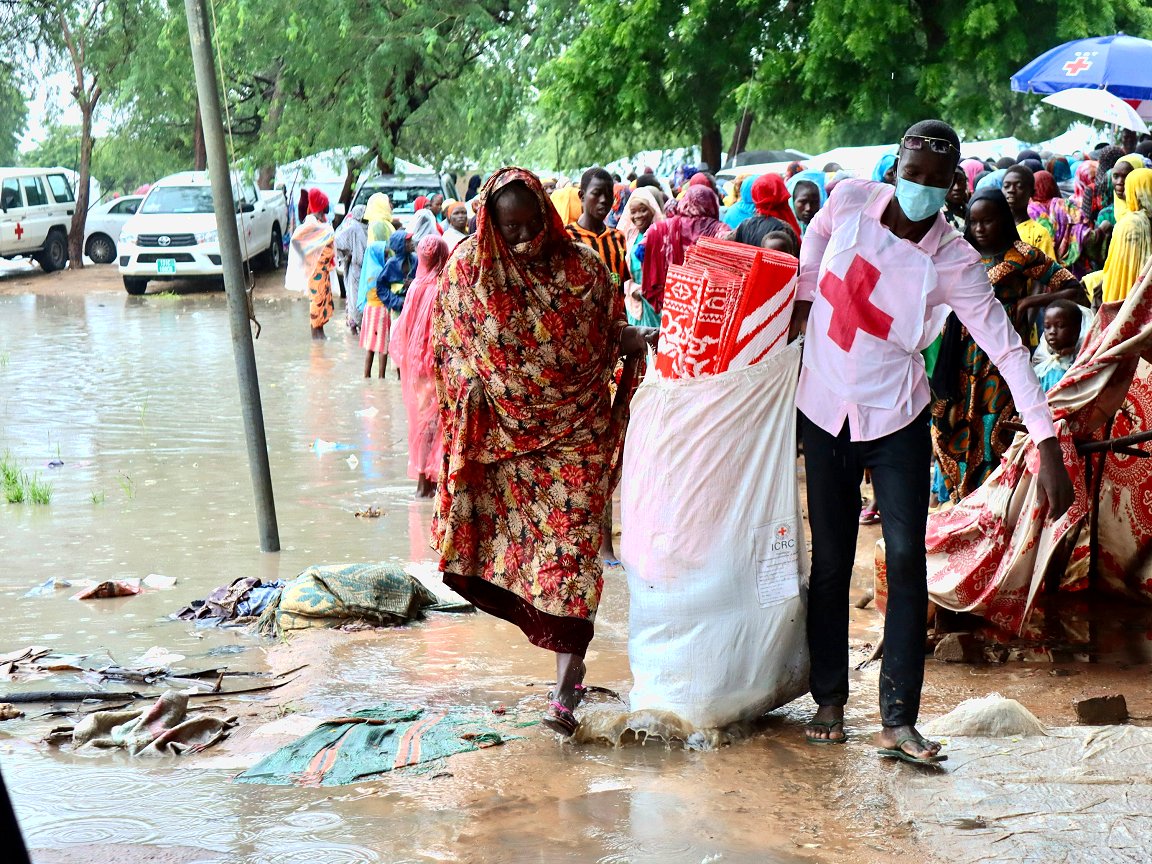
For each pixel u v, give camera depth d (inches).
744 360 173.6
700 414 173.8
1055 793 151.9
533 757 169.6
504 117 1058.1
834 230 170.9
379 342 555.2
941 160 159.6
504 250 175.6
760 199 314.5
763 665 175.9
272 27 1017.5
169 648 223.1
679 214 326.0
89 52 1124.5
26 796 157.9
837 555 174.1
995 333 168.1
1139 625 224.1
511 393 180.5
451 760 168.4
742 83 884.6
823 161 895.1
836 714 174.9
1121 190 401.1
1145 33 898.7
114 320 792.3
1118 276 320.5
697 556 174.6
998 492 211.5
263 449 285.0
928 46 850.8
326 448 408.8
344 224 738.2
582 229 301.1
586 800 154.5
